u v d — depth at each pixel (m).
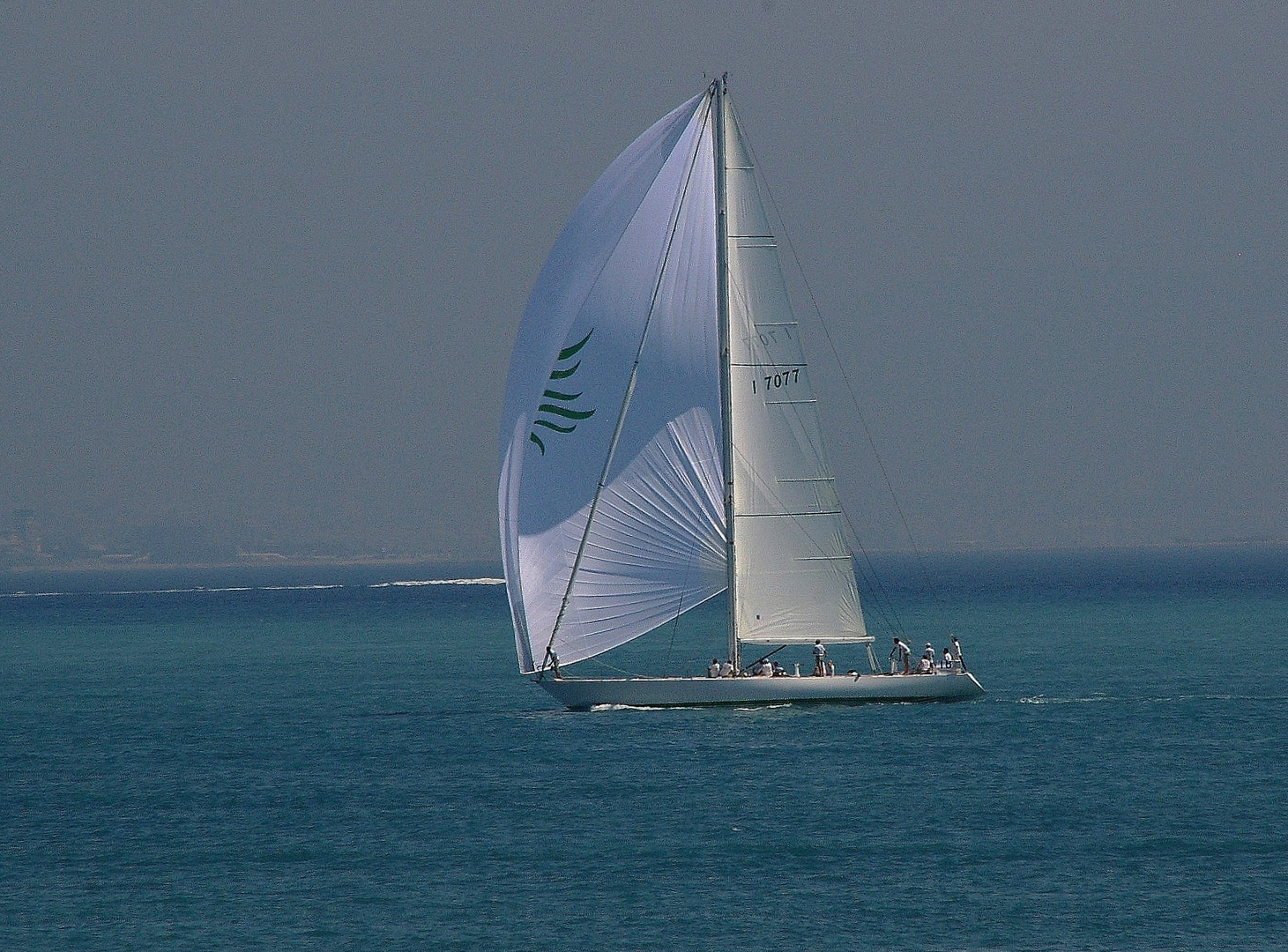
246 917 121.31
